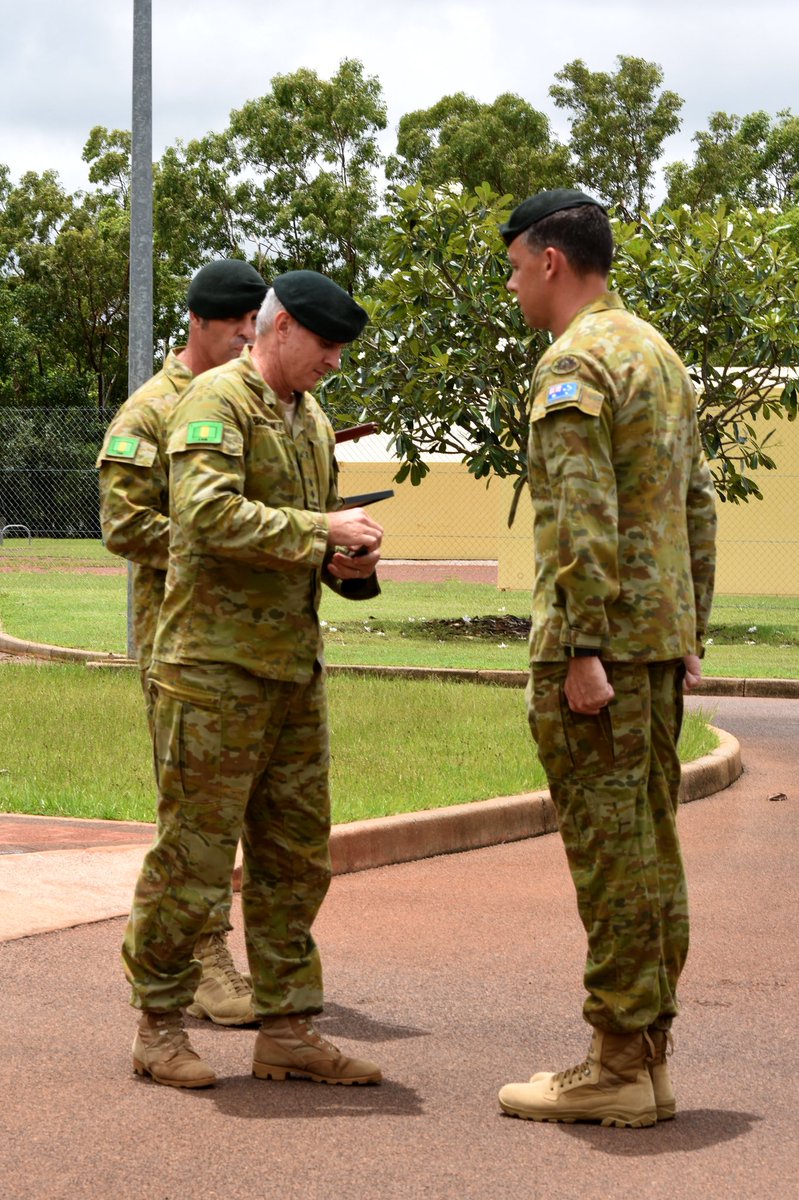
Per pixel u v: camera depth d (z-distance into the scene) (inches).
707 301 740.0
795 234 1870.1
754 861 291.6
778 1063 175.9
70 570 1187.3
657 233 774.5
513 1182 137.6
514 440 762.2
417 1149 145.4
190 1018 191.8
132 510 184.4
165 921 159.2
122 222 2395.4
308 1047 165.2
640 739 148.5
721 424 781.9
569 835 151.3
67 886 236.5
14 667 549.0
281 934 165.9
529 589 1127.0
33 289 2395.4
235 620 154.5
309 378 159.2
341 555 152.9
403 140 2401.6
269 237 2246.6
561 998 199.8
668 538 149.1
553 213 152.2
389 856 280.1
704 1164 143.3
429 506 1737.2
